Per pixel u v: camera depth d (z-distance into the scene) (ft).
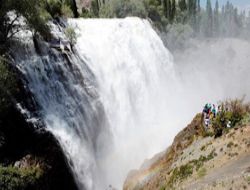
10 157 90.99
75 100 125.29
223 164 63.98
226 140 71.15
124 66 168.66
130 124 160.86
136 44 182.60
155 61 194.29
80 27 155.84
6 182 82.64
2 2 95.55
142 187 85.97
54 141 103.40
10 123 93.15
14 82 92.32
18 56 104.58
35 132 99.96
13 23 108.27
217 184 54.24
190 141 85.76
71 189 106.32
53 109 112.47
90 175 118.01
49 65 117.19
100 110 141.38
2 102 87.10
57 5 145.59
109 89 154.30
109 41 165.17
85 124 126.62
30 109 101.40
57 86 118.01
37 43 114.42
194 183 62.23
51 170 97.76
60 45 128.16
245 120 73.56
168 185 72.18
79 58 138.41
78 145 116.06
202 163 69.15
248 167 55.11
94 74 145.79
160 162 92.63
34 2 101.71
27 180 87.97
